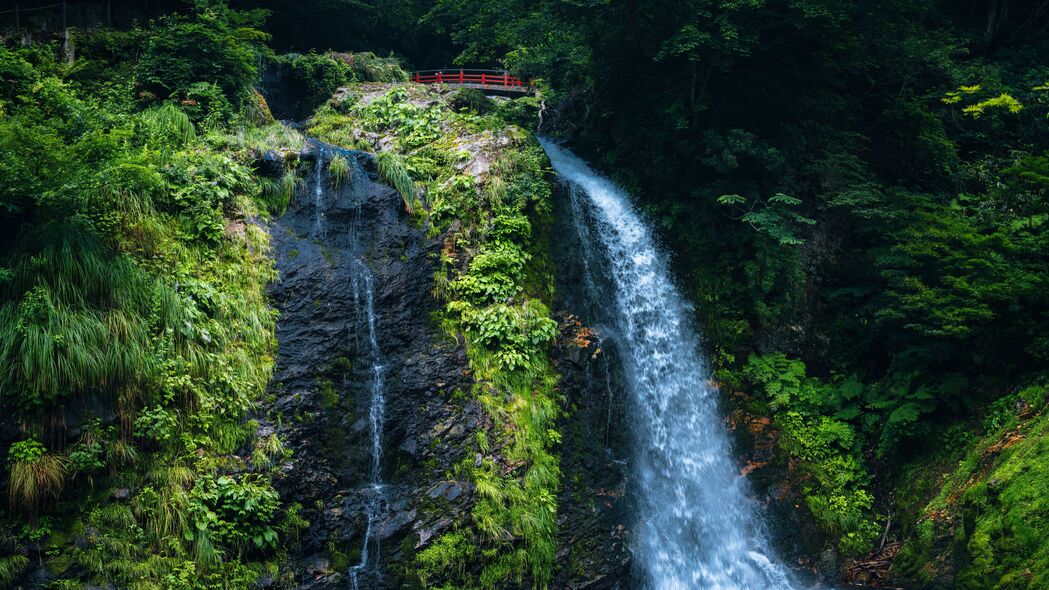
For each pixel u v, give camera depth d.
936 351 14.57
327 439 11.76
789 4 15.99
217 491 10.23
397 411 12.55
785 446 15.45
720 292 17.20
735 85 18.25
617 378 14.52
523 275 14.45
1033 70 22.56
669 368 15.77
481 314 13.62
